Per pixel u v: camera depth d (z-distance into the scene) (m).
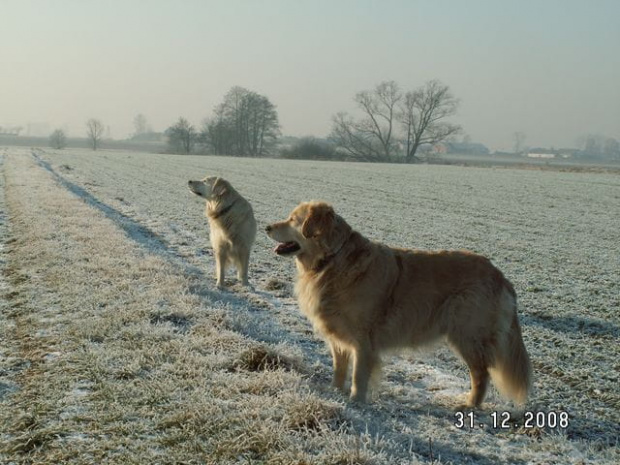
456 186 14.71
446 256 2.85
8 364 2.86
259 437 2.33
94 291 3.79
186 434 2.36
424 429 2.59
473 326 2.77
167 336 3.13
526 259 5.86
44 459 2.24
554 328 3.84
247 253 4.46
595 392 3.02
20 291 3.85
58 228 5.88
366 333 2.76
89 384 2.68
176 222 7.48
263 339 3.30
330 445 2.32
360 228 7.60
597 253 6.25
